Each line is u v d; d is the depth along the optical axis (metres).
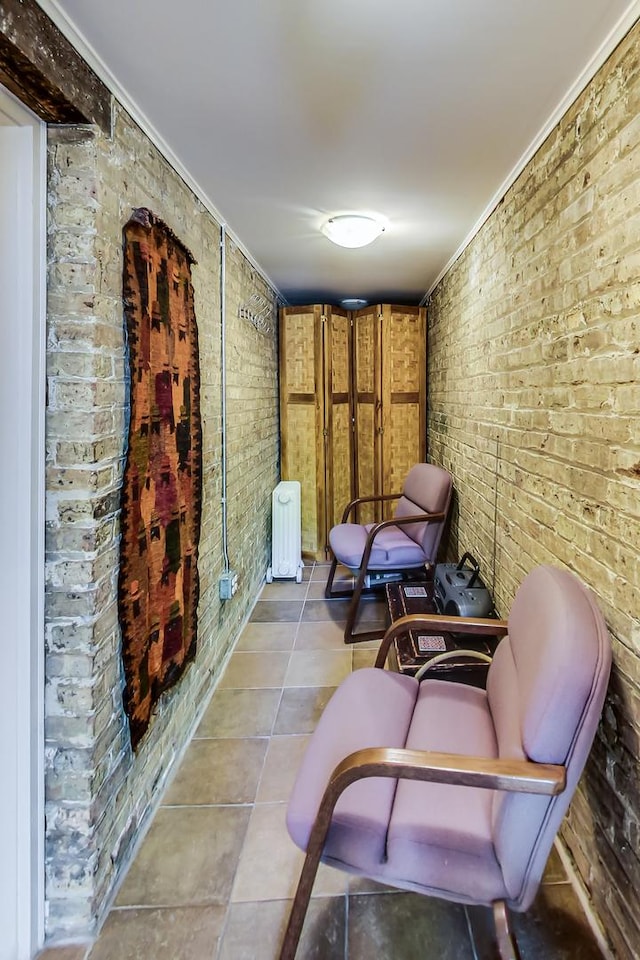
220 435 2.29
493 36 1.12
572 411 1.36
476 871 0.98
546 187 1.52
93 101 1.16
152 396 1.48
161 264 1.54
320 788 1.11
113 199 1.25
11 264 1.09
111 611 1.27
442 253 2.79
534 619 1.19
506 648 1.39
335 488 3.92
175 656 1.69
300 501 3.74
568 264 1.38
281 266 3.08
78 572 1.17
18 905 1.17
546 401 1.54
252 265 2.94
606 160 1.17
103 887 1.26
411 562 2.78
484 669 1.83
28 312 1.11
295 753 1.82
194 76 1.25
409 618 1.55
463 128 1.51
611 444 1.16
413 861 1.00
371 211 2.17
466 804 1.07
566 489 1.40
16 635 1.13
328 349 3.75
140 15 1.05
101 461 1.20
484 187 1.93
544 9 1.04
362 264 3.04
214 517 2.21
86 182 1.15
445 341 3.14
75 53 1.09
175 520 1.67
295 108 1.40
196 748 1.84
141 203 1.43
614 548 1.15
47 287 1.15
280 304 3.95
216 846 1.44
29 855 1.17
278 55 1.18
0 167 1.08
